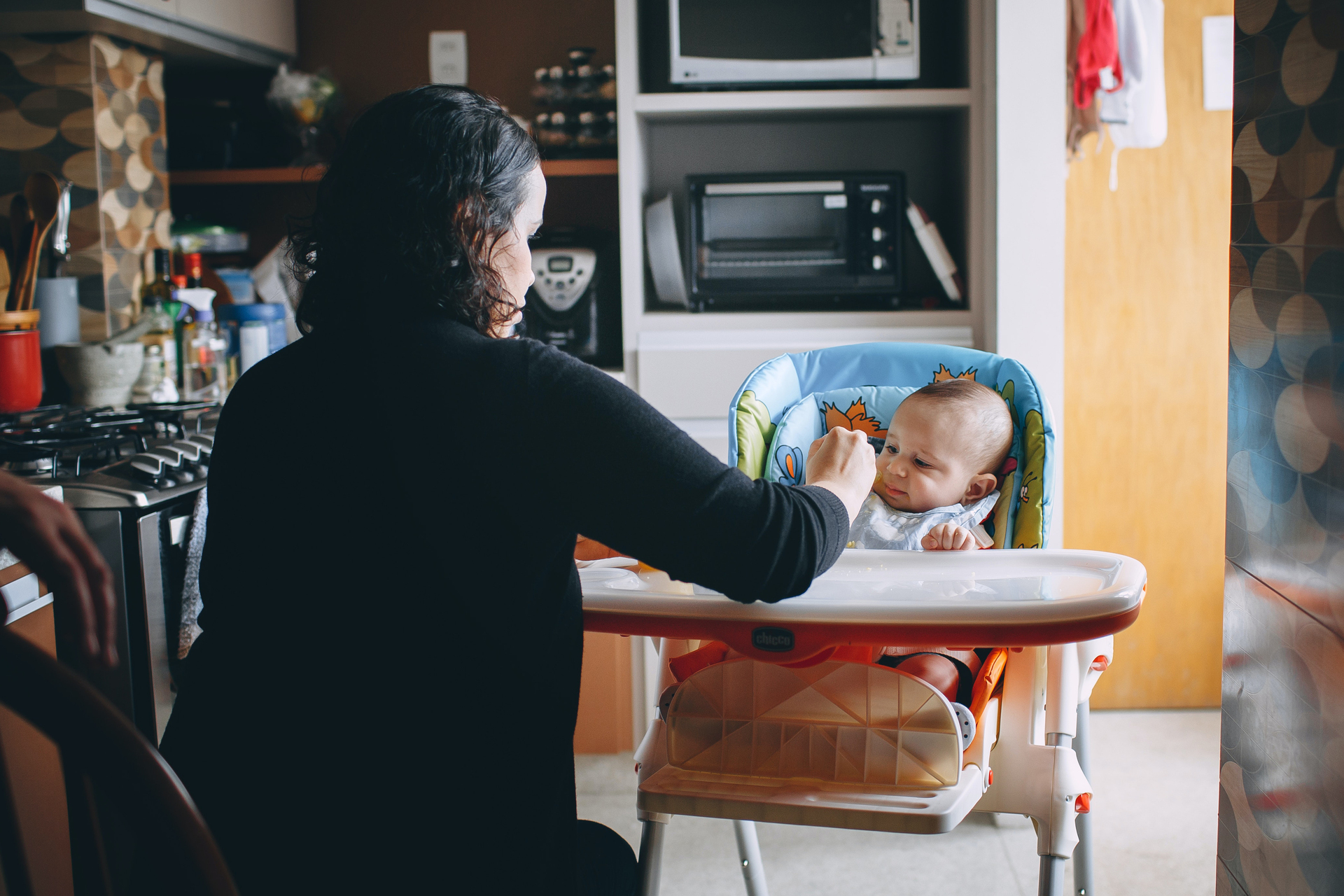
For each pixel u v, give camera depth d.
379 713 0.79
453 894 0.80
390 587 0.79
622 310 2.40
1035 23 2.04
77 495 1.42
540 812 0.83
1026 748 1.07
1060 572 0.95
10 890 0.66
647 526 0.78
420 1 2.64
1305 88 0.81
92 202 2.14
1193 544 2.46
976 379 1.43
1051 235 2.09
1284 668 0.87
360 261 0.85
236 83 2.70
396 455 0.78
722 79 2.20
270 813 0.79
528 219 0.90
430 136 0.84
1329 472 0.78
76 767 0.64
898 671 0.94
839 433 0.99
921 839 1.96
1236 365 0.95
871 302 2.35
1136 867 1.83
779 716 0.97
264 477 0.82
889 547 1.28
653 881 1.04
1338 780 0.78
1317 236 0.79
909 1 2.17
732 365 2.19
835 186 2.22
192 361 2.21
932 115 2.44
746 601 0.83
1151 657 2.50
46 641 1.35
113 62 2.19
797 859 1.90
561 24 2.63
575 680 0.87
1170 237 2.37
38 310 1.93
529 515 0.78
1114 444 2.44
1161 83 2.20
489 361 0.79
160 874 0.65
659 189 2.58
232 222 2.72
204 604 0.88
